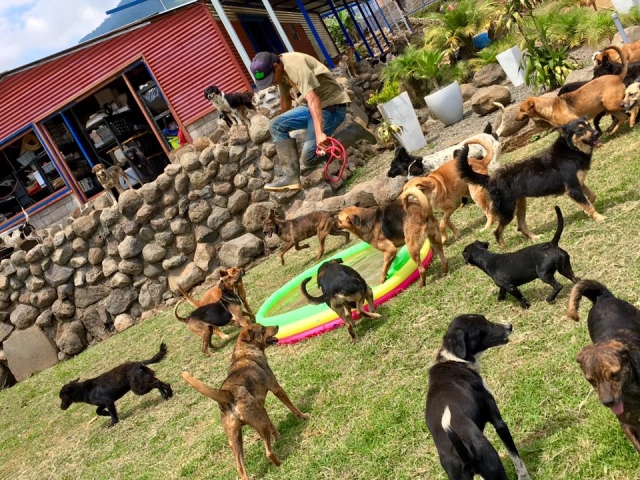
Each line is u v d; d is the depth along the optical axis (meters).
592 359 2.99
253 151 13.73
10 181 20.72
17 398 12.45
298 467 5.11
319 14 30.34
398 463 4.48
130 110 19.89
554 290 5.39
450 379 3.71
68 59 18.61
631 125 8.80
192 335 10.76
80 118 20.86
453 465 3.33
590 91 8.93
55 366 13.95
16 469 8.49
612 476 3.45
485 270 5.86
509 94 13.52
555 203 7.67
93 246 14.59
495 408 3.70
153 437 7.29
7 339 14.77
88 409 9.67
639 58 10.46
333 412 5.67
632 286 5.02
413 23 37.16
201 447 6.40
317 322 7.65
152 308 14.20
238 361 5.73
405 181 11.38
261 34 22.50
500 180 6.77
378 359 6.21
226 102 15.09
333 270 6.78
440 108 14.63
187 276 13.76
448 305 6.48
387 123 13.91
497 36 21.05
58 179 20.50
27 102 19.02
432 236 7.17
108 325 14.55
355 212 7.72
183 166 14.00
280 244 13.45
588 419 3.90
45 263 14.77
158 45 18.39
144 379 8.20
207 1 18.22
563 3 19.55
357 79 19.61
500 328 3.93
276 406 6.32
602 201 6.93
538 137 10.53
